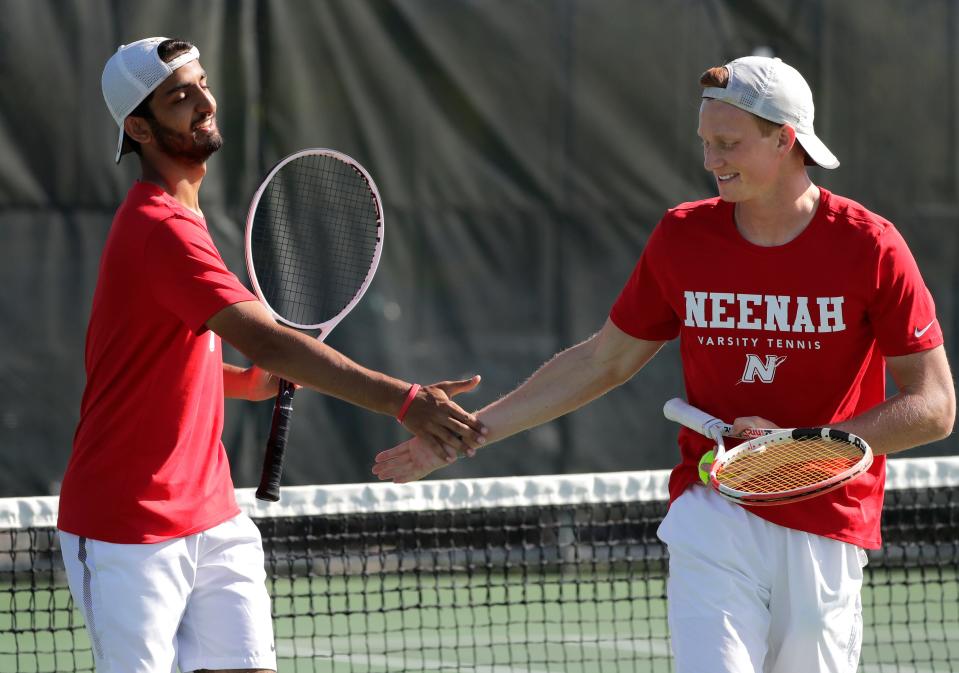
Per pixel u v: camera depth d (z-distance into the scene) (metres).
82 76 23.92
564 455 26.03
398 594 25.22
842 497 11.05
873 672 20.66
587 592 25.67
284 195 23.69
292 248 23.62
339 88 24.91
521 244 25.89
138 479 11.37
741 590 10.98
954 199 27.50
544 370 12.52
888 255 10.68
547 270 26.00
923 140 27.42
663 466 26.45
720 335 11.14
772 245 10.91
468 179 25.61
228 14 24.38
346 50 24.95
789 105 10.60
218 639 11.77
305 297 23.47
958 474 18.25
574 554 24.47
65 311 23.94
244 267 24.08
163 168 11.89
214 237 23.84
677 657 11.12
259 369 13.32
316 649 21.69
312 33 24.77
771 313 10.92
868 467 10.27
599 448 26.19
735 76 10.65
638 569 26.73
